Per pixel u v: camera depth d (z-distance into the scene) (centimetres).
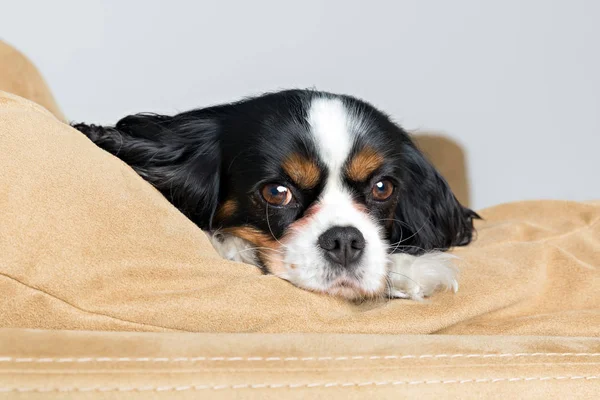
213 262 128
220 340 109
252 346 108
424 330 132
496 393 112
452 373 111
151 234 125
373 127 179
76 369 102
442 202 222
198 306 120
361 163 172
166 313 118
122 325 117
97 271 117
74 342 104
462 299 141
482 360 113
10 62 244
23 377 100
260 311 123
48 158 124
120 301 118
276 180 170
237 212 177
